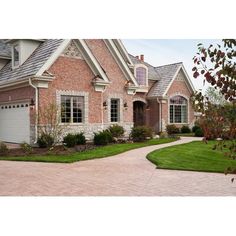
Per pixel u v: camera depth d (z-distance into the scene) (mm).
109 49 22469
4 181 9641
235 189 8477
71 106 19406
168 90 30219
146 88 29859
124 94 23125
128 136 23172
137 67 29453
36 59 18984
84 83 19938
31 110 18156
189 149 16484
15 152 15922
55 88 18531
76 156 14508
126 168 11727
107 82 20641
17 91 19578
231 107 4168
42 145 17172
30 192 8398
